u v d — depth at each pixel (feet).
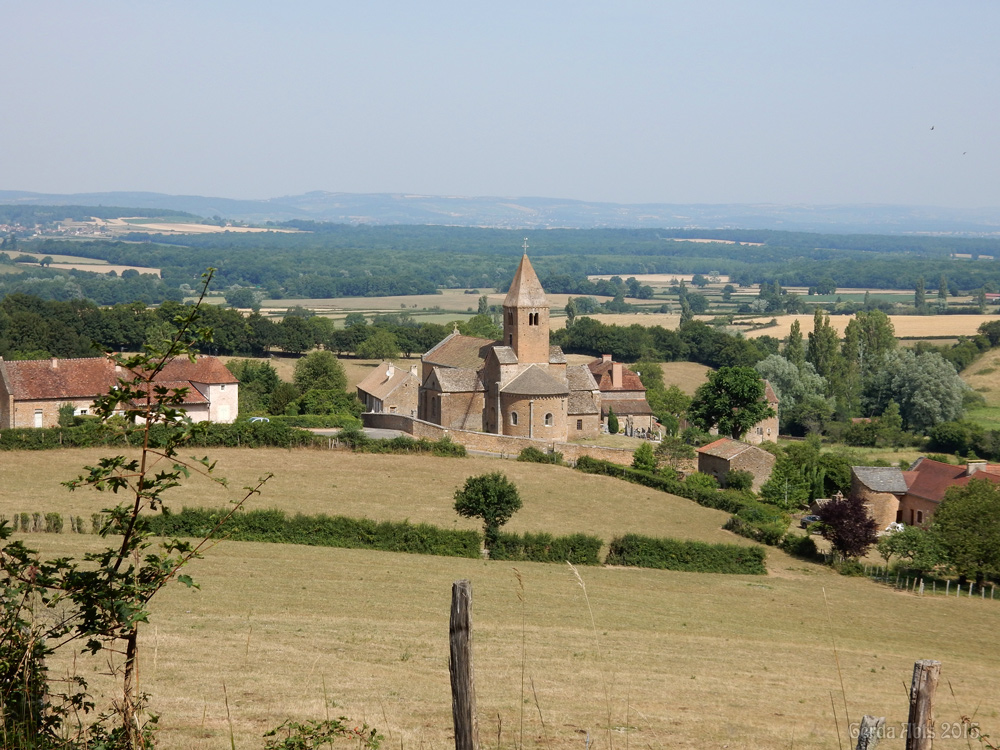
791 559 225.15
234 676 98.73
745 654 136.56
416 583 165.27
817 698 111.14
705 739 85.66
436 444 278.05
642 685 110.11
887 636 161.99
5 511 190.49
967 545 210.79
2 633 43.45
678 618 158.20
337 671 105.50
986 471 279.90
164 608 135.54
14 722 43.34
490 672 111.04
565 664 119.03
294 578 161.27
